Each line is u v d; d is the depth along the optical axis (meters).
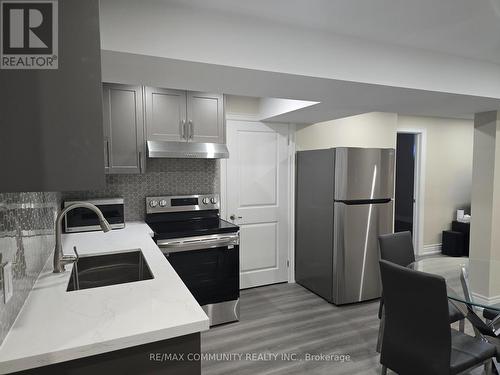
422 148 5.12
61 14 0.85
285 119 3.73
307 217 3.88
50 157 0.86
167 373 1.11
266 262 4.02
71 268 1.72
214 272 2.92
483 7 1.65
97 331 1.04
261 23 1.77
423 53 2.26
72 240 2.32
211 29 1.67
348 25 1.86
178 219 3.27
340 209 3.34
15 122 0.83
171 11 1.59
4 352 0.91
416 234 5.24
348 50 2.01
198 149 2.97
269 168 3.94
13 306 1.07
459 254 5.12
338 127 4.27
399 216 5.48
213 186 3.49
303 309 3.35
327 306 3.43
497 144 3.27
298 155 4.02
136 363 1.07
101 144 0.89
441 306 1.60
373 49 2.09
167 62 1.65
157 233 2.70
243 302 3.53
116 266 2.02
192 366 1.14
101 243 2.23
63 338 0.99
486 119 3.33
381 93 2.37
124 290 1.38
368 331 2.89
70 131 0.87
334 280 3.43
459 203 5.54
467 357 1.72
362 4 1.62
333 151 3.39
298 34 1.87
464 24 1.85
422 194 5.19
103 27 1.48
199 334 1.14
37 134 0.84
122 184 3.11
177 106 2.95
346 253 3.36
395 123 4.62
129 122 2.80
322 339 2.75
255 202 3.90
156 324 1.09
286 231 4.09
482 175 3.39
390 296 1.85
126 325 1.08
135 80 2.00
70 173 0.87
